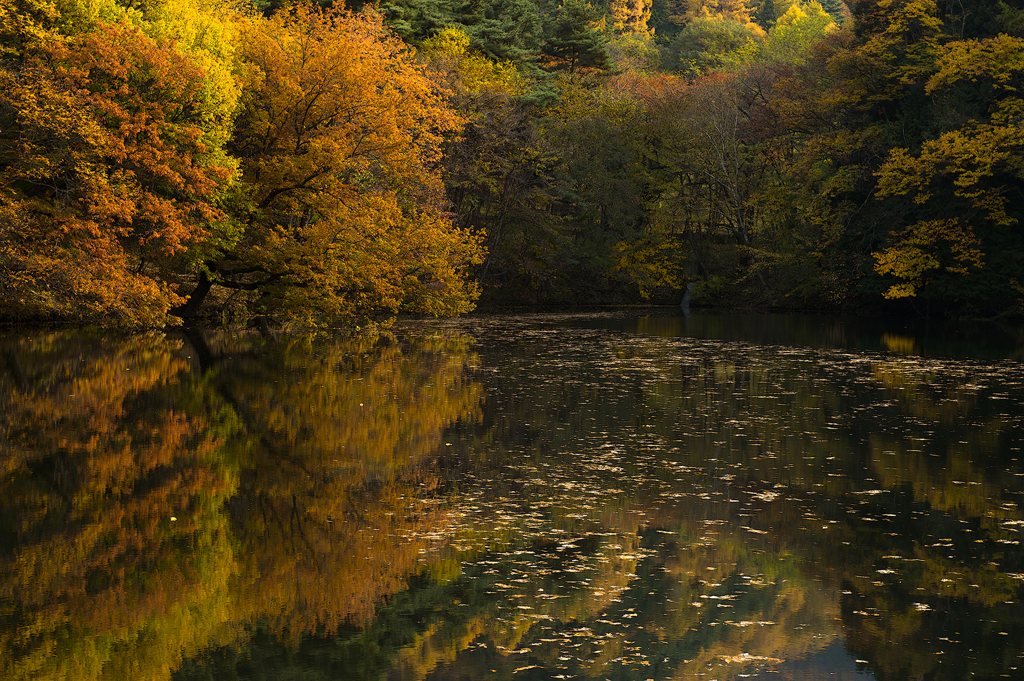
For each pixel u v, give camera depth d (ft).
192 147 73.00
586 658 19.92
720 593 23.75
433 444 42.06
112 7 71.67
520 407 52.65
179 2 80.12
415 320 132.57
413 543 27.50
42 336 86.33
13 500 31.76
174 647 20.30
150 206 66.33
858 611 22.56
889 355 86.33
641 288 178.29
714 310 171.32
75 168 61.72
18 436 42.27
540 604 22.89
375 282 92.02
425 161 116.67
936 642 20.79
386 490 33.68
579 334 109.70
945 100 129.80
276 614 22.25
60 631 21.15
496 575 24.82
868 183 145.18
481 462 38.55
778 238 170.09
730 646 20.52
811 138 151.74
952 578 24.91
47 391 55.21
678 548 27.30
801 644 20.58
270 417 47.75
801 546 27.61
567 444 42.55
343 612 22.38
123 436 42.50
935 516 30.91
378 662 19.57
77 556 26.12
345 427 45.50
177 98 72.69
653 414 51.06
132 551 26.61
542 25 212.02
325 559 25.99
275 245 87.71
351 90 87.04
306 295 86.63
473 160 146.61
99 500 31.83
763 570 25.41
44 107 58.49
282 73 87.92
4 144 61.36
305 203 93.04
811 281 161.38
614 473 36.76
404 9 149.48
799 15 273.54
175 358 73.31
